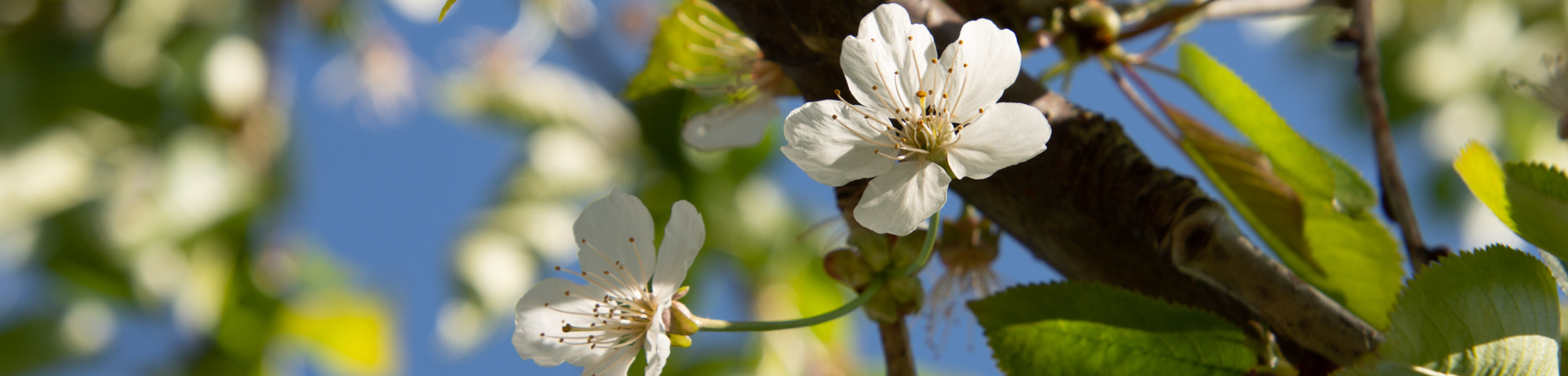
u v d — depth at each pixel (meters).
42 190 0.77
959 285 0.37
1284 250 0.35
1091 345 0.32
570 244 0.78
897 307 0.33
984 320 0.32
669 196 0.76
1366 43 0.36
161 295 0.78
